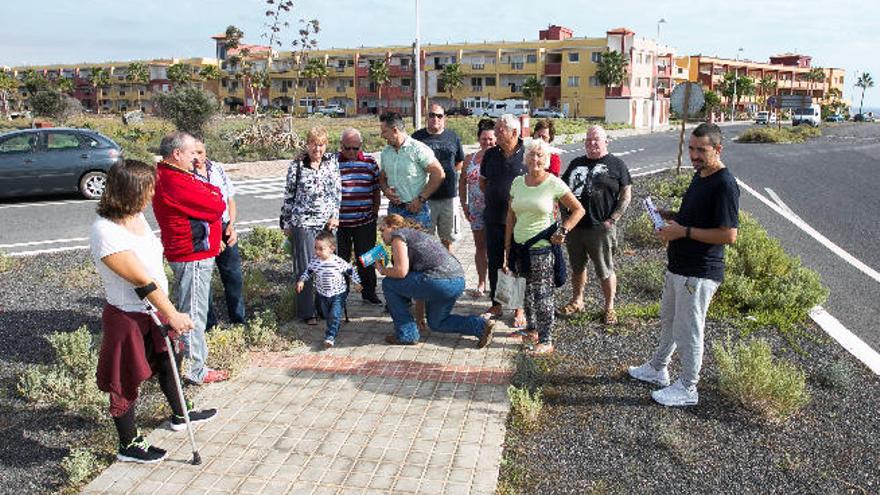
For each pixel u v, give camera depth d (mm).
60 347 5160
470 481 3734
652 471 3834
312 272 5887
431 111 6695
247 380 5090
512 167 5879
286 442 4176
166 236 4664
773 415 4371
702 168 4270
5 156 13453
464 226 11562
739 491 3646
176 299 4805
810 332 5973
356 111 90312
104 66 106938
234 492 3664
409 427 4344
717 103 83625
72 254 9180
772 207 12711
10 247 9688
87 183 14258
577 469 3861
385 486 3695
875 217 11664
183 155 4547
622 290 7211
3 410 4617
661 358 4816
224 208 4855
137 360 3770
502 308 6449
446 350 5688
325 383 5031
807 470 3830
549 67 78688
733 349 5531
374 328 6262
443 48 85438
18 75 109812
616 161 5867
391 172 6430
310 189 6012
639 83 75625
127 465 3938
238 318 6176
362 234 6688
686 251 4352
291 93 93438
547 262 5387
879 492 3627
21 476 3865
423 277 5543
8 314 6484
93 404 4586
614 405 4598
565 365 5270
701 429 4277
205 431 4320
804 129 39281
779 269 7043
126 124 42844
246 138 25844
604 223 5859
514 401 4441
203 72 92625
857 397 4707
